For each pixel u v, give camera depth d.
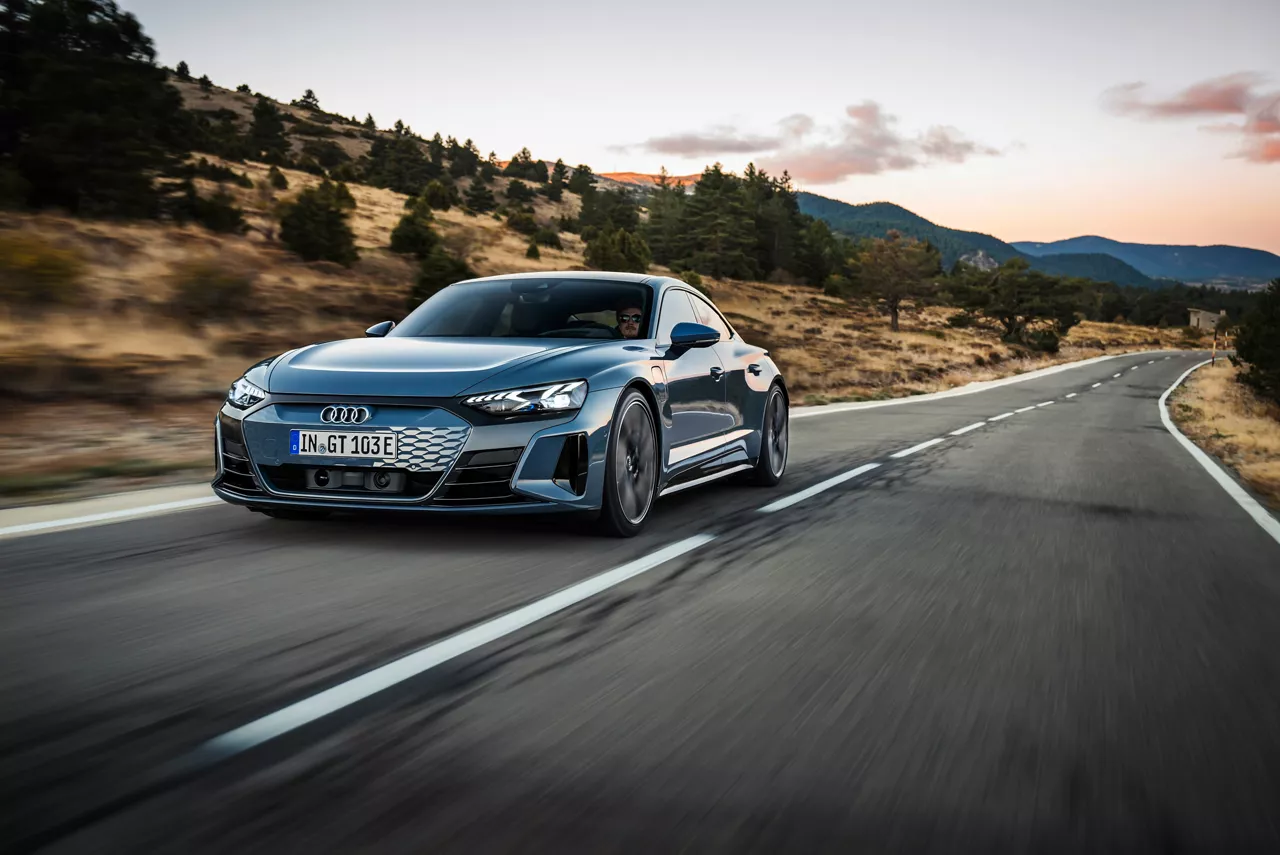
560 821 2.06
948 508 6.81
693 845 1.97
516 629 3.52
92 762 2.30
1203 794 2.29
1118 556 5.36
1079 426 16.89
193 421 10.38
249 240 38.19
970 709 2.85
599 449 4.98
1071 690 3.06
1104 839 2.05
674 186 121.19
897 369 43.44
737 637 3.51
